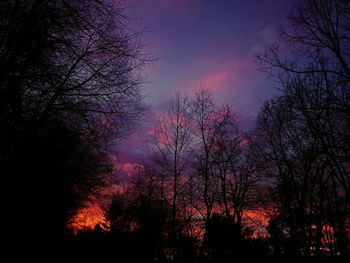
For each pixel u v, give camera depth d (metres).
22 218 9.27
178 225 22.41
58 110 8.98
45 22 7.09
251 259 17.66
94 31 8.15
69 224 19.56
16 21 6.75
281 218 17.62
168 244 22.92
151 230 22.97
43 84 7.84
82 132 10.18
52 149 9.90
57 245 12.79
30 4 6.94
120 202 24.41
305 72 12.09
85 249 20.81
